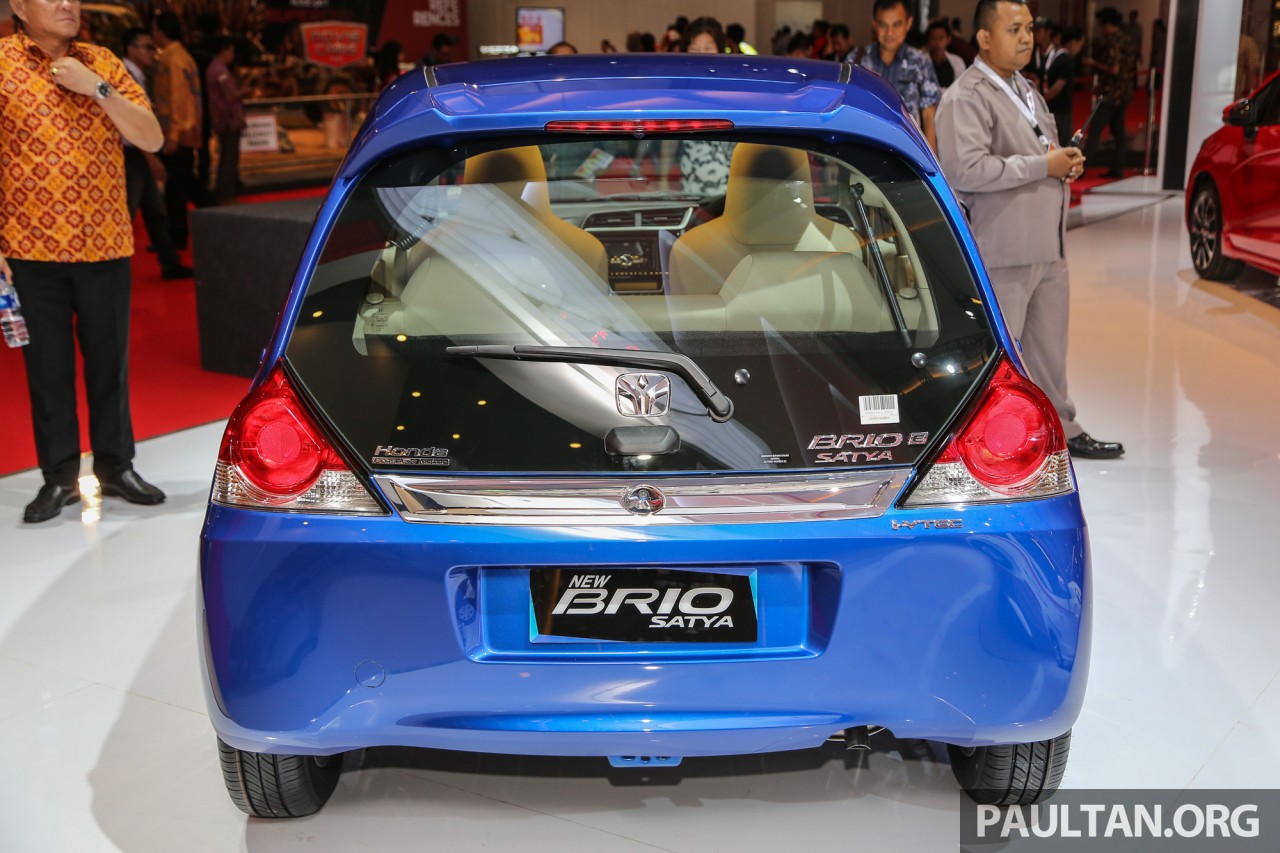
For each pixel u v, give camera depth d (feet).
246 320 19.60
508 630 5.84
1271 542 11.76
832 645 5.76
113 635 10.18
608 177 10.13
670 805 7.47
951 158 13.21
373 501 5.70
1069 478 6.07
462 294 5.95
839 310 5.98
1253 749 8.05
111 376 13.21
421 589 5.68
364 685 5.80
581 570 5.76
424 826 7.28
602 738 5.85
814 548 5.67
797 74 6.82
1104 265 28.48
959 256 6.14
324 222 6.15
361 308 5.97
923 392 5.82
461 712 5.85
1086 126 13.06
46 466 13.04
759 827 7.22
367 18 55.83
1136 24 46.16
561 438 5.69
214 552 5.83
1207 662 9.31
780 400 5.74
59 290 12.76
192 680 9.36
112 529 12.76
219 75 38.37
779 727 5.86
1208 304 23.65
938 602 5.76
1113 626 9.95
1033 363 14.29
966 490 5.77
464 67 7.16
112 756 8.20
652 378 5.71
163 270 28.91
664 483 5.66
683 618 5.82
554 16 60.23
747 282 6.04
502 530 5.64
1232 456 14.52
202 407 17.94
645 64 7.00
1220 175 24.64
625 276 6.88
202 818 7.42
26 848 7.11
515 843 7.09
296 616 5.75
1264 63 38.47
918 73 20.02
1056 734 6.11
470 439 5.70
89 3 45.52
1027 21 13.02
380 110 6.48
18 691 9.17
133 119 12.44
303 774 7.00
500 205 6.15
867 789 7.61
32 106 12.15
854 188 6.34
